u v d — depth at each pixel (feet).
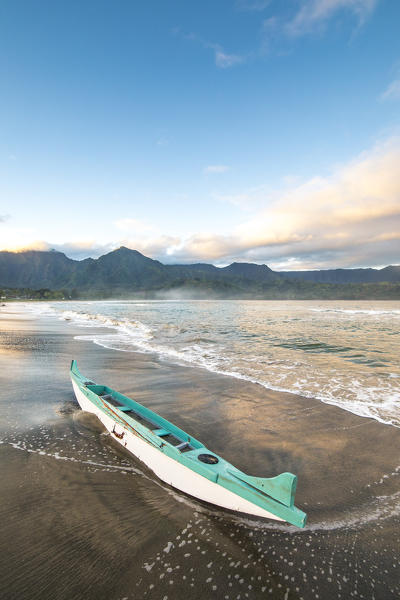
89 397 28.86
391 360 55.62
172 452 18.86
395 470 21.17
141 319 152.46
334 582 12.83
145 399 35.29
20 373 45.52
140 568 13.17
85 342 78.38
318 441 25.39
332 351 64.69
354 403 34.04
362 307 324.39
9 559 13.48
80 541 14.53
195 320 147.43
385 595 12.32
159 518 16.22
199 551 14.19
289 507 14.39
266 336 88.58
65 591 12.09
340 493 18.69
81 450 22.98
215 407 32.86
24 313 216.33
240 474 16.90
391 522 16.30
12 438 24.68
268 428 27.81
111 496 17.90
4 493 17.84
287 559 13.93
